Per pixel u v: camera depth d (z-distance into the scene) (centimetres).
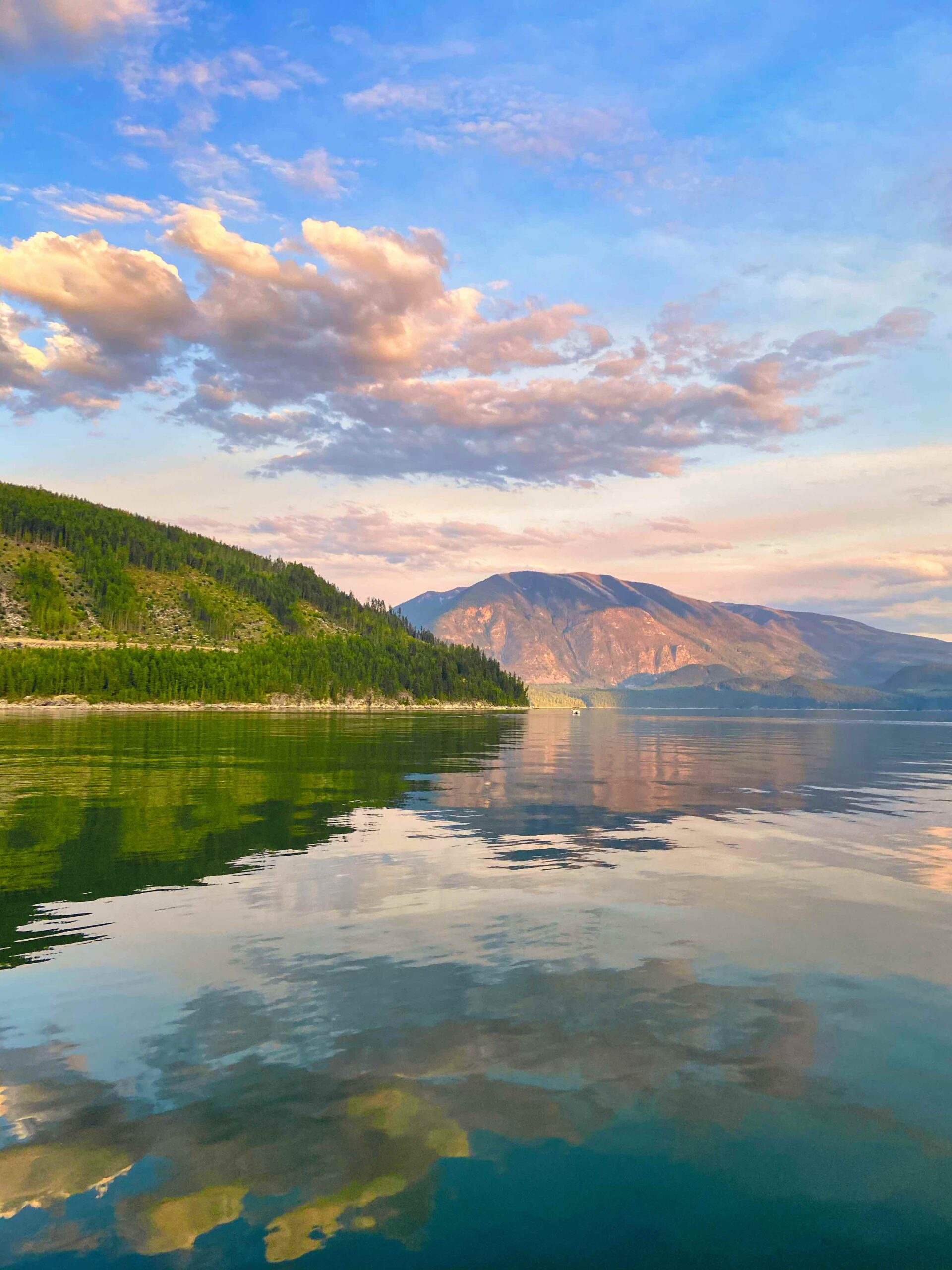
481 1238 640
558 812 3058
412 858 2114
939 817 2988
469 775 4534
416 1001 1122
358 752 6469
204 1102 844
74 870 1928
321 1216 666
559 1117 820
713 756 6625
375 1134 786
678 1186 711
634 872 1969
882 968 1274
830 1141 783
